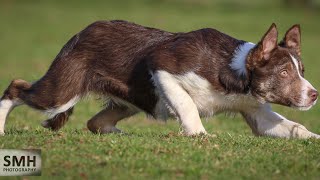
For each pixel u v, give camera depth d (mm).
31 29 74312
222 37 20000
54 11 89250
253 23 78875
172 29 69438
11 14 86312
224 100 19953
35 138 18719
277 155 17516
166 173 15883
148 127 28094
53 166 16344
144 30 20828
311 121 32156
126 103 21031
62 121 21703
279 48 19219
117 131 22328
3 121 21062
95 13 87062
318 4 99500
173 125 29312
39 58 55250
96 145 17797
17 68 48531
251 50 19250
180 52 19703
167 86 19641
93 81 20906
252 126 21109
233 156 17297
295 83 19062
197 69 19562
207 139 18938
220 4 102312
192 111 19672
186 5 99438
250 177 15836
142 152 17266
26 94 21094
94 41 20859
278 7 98812
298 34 19578
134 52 20516
